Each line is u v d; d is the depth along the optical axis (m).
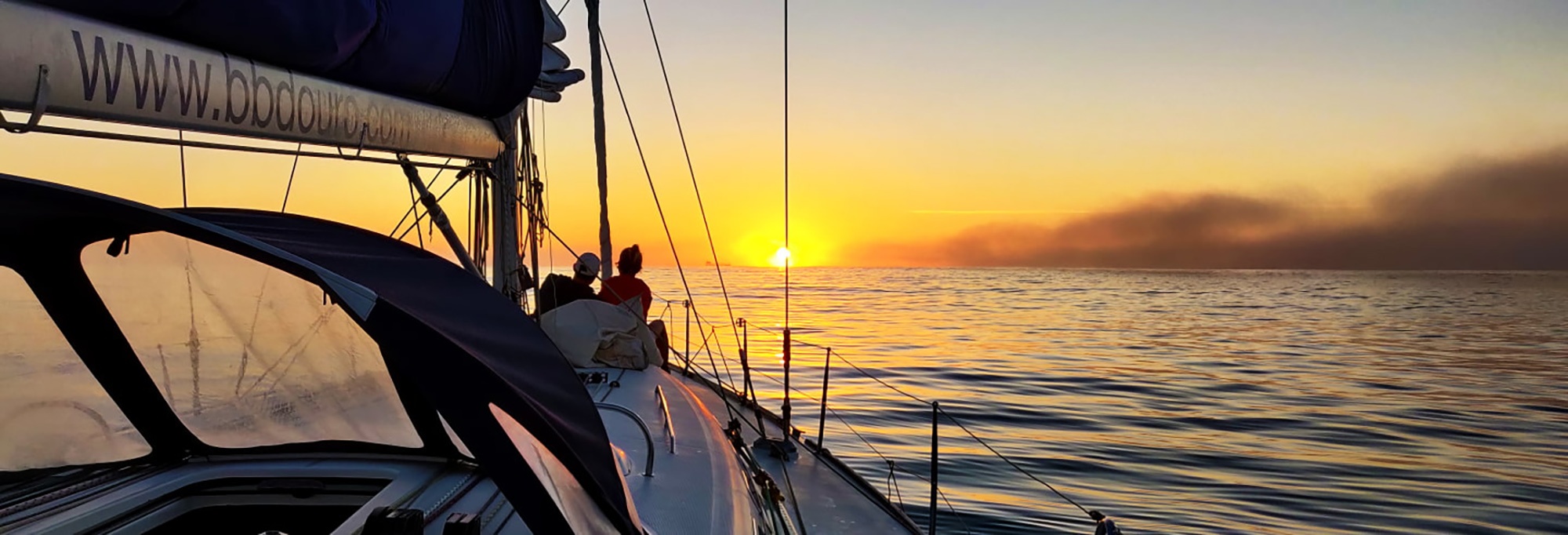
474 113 3.23
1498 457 12.57
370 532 1.61
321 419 2.18
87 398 1.96
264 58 1.88
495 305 2.03
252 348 2.00
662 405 3.39
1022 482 9.68
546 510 1.32
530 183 4.36
